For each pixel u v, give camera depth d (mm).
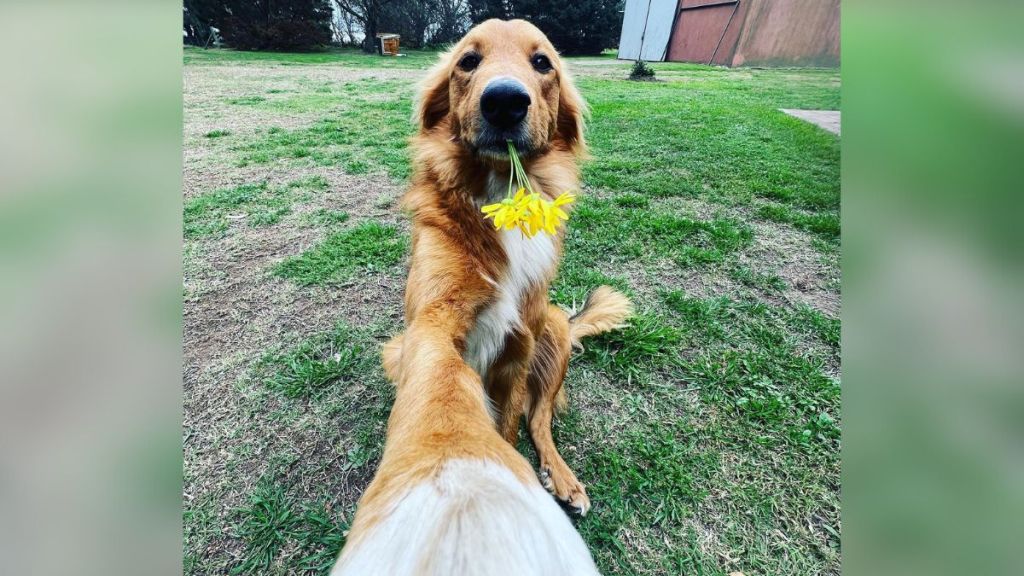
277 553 439
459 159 504
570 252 912
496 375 523
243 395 597
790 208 1104
